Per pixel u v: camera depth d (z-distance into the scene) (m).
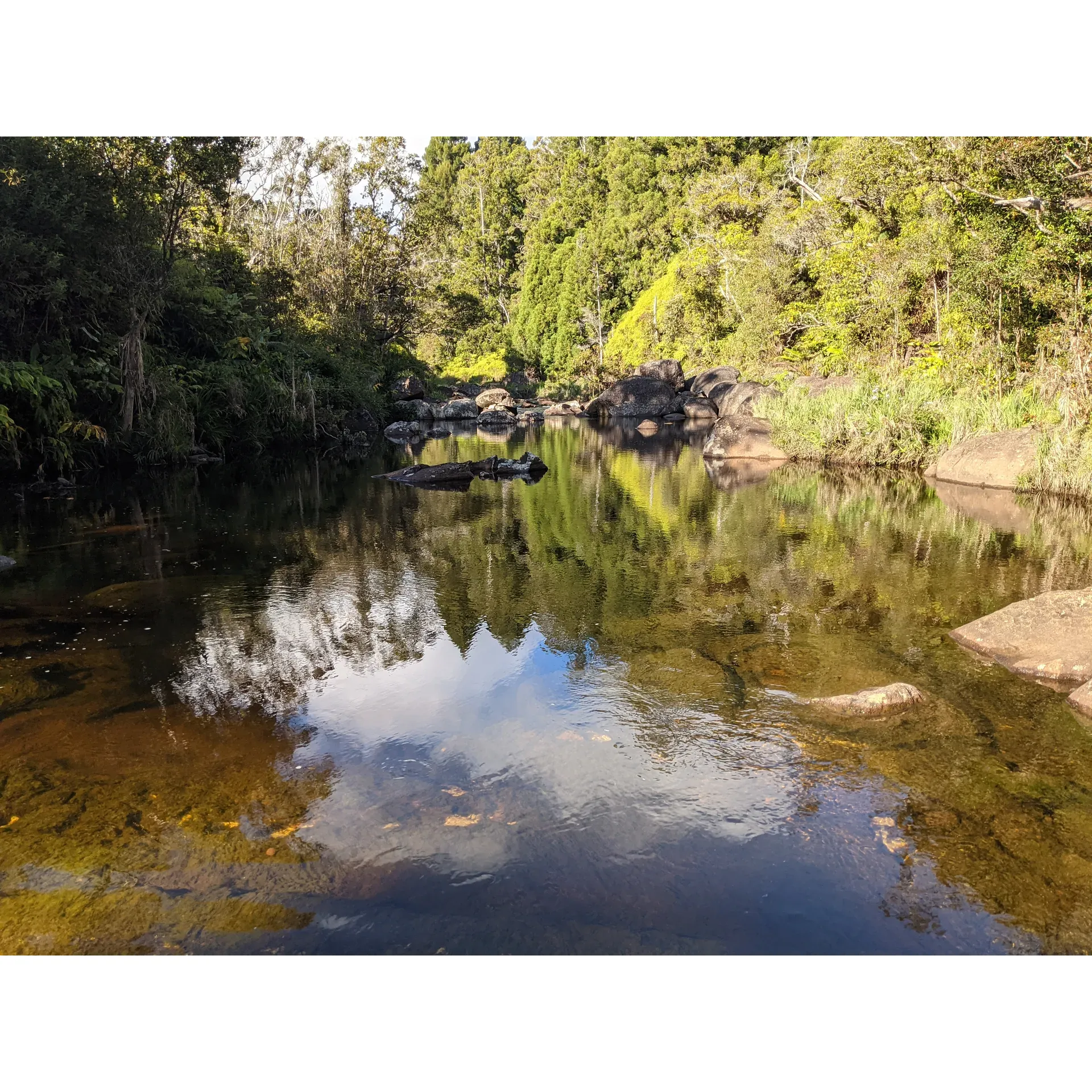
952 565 7.29
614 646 5.16
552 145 69.69
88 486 13.24
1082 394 12.30
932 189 19.16
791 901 2.62
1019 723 3.90
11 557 7.95
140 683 4.59
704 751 3.67
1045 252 13.38
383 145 32.16
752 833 3.00
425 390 38.28
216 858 2.86
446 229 39.47
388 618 5.86
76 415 13.88
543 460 18.09
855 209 26.67
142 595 6.52
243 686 4.54
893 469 14.95
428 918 2.54
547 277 59.16
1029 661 4.61
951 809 3.15
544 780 3.42
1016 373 15.25
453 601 6.32
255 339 21.23
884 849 2.90
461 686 4.52
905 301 20.86
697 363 43.47
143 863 2.83
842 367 24.17
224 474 15.19
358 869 2.79
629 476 14.77
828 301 25.70
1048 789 3.28
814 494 12.09
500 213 71.06
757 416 19.31
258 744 3.79
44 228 13.61
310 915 2.56
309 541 8.79
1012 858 2.83
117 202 16.03
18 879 2.74
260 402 19.17
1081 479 11.16
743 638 5.26
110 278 14.94
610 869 2.79
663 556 7.85
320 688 4.52
